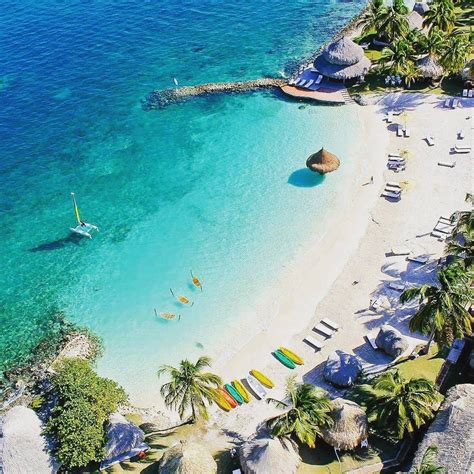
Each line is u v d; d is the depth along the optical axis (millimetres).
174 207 66000
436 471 34250
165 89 86188
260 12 106000
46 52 98125
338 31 96875
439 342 43750
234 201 65625
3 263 61750
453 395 41156
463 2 95750
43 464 40469
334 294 53938
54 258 61656
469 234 49594
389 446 40875
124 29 103750
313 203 63875
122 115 82125
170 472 38906
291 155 70938
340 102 78188
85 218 66062
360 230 59938
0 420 42438
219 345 51031
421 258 55688
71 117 82625
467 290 43656
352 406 40906
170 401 42438
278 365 48719
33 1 115500
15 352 52688
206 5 110312
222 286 56188
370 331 50188
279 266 57344
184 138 76500
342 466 39844
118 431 41844
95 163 74125
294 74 85625
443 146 69062
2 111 84500
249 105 80875
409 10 94438
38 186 71438
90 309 55781
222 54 93812
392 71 77500
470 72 74938
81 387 42781
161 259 59875
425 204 61750
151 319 54094
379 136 71875
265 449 38844
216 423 44844
